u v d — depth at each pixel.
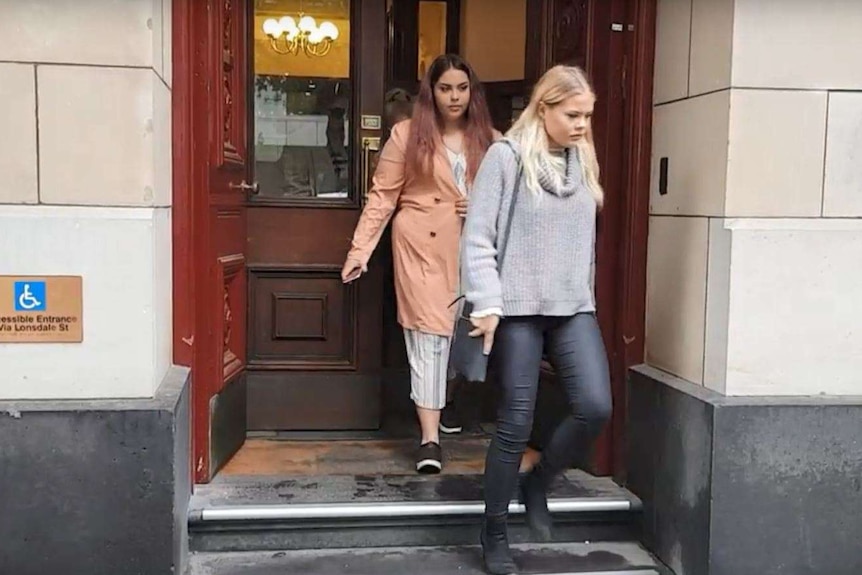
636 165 3.00
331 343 3.66
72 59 2.29
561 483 3.09
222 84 2.96
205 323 2.93
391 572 2.68
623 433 3.08
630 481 3.03
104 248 2.32
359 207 3.61
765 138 2.50
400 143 3.17
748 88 2.49
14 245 2.29
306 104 3.58
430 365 3.19
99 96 2.30
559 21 3.33
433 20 4.18
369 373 3.68
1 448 2.28
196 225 2.84
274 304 3.61
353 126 3.59
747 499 2.50
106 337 2.34
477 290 2.41
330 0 3.56
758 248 2.50
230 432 3.27
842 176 2.53
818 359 2.55
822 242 2.52
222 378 3.10
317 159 3.61
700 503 2.55
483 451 3.51
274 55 3.55
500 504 2.62
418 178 3.16
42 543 2.31
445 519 2.87
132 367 2.36
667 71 2.89
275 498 2.88
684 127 2.77
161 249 2.53
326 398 3.66
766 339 2.52
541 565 2.76
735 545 2.50
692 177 2.71
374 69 3.59
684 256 2.76
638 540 2.97
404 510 2.83
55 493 2.31
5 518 2.30
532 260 2.48
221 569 2.68
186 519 2.69
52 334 2.32
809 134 2.51
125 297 2.34
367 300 3.65
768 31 2.48
